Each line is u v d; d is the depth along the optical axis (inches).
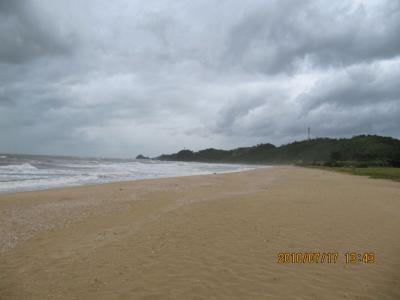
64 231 293.1
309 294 160.2
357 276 183.3
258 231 281.9
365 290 165.2
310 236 265.4
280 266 198.2
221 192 597.0
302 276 182.9
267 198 494.9
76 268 199.0
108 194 555.8
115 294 162.1
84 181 874.8
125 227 305.7
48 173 1141.7
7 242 258.7
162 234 276.1
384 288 167.6
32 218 351.3
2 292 166.6
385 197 525.7
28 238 270.4
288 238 259.4
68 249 238.5
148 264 203.2
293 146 6663.4
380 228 296.5
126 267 198.7
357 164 2379.4
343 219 334.0
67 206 427.8
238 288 167.3
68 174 1132.5
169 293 162.4
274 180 961.5
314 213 365.7
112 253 226.7
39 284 175.9
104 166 1984.5
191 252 225.6
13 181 792.9
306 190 633.0
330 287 168.4
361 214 363.3
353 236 267.1
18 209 404.8
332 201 463.2
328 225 305.7
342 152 4178.2
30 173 1111.6
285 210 384.2
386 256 217.6
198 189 653.9
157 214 368.8
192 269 193.8
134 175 1220.5
